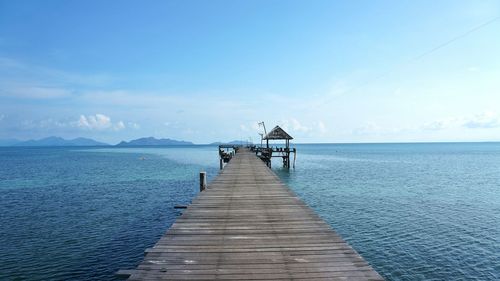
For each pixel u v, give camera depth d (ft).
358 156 291.38
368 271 17.57
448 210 63.98
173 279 16.70
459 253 40.88
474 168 160.56
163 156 325.42
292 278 16.75
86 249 42.75
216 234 24.50
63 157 304.50
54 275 35.01
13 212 64.34
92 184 105.19
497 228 51.26
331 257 19.65
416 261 38.50
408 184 100.17
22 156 331.98
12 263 38.04
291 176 121.39
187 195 83.61
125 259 39.42
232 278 16.79
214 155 349.82
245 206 34.71
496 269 36.45
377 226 52.39
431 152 395.55
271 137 149.18
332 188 91.35
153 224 54.95
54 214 62.39
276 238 23.47
